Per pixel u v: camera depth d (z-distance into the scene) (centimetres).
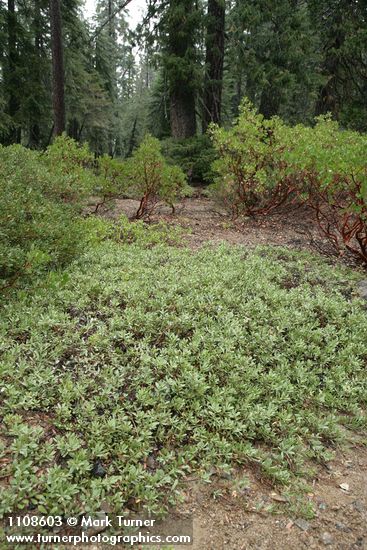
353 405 351
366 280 607
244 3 1379
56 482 240
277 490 270
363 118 1680
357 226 657
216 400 323
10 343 367
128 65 1806
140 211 1033
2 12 1873
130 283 510
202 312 452
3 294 425
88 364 352
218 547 227
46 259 397
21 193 492
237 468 284
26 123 2047
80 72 2209
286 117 1756
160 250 694
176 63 1373
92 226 741
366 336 449
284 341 422
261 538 235
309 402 356
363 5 1597
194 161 1406
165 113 1650
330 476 287
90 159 946
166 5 1431
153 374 352
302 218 1038
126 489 248
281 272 614
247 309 468
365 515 256
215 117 1548
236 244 788
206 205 1235
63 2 2042
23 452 256
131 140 3391
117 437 285
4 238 419
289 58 1404
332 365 406
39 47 2159
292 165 786
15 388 313
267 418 314
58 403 300
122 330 401
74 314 441
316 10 1636
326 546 233
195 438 293
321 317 488
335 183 654
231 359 375
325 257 728
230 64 1519
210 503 254
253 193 1027
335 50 1578
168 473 262
